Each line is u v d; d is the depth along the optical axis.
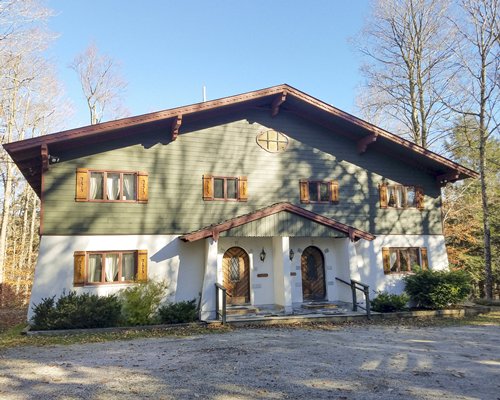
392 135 16.38
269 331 11.47
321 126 16.88
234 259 15.15
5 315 17.03
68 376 6.72
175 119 13.78
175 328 11.94
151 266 13.44
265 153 15.73
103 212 13.13
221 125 15.23
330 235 14.71
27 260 31.11
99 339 10.26
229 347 9.12
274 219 14.05
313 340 10.02
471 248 26.84
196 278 13.94
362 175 17.14
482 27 19.77
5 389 6.02
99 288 12.73
